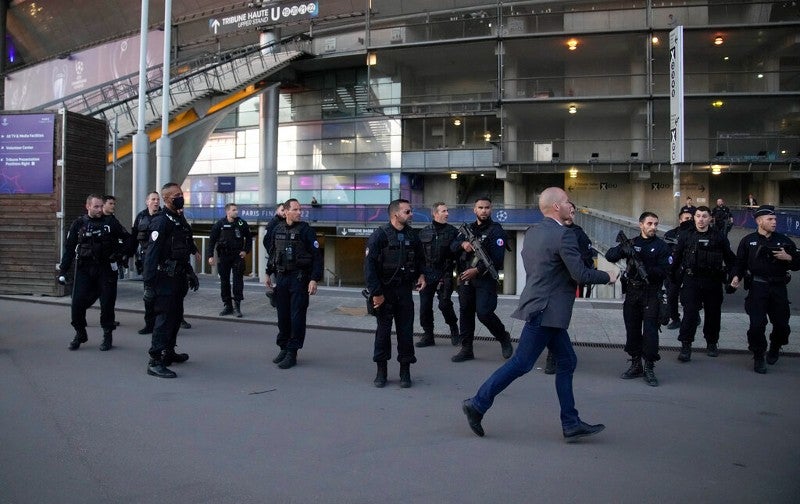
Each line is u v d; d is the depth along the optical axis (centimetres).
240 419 539
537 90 2748
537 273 482
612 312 1152
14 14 4475
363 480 408
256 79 2855
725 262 804
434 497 382
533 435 505
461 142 3164
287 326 769
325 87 3425
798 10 2439
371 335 973
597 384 686
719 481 413
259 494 384
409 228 675
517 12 2738
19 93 4172
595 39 2566
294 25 3219
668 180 2975
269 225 833
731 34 2456
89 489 389
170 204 712
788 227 1781
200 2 3519
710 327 834
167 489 390
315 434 502
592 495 388
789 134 2556
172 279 700
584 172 2838
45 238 1317
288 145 3528
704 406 600
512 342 920
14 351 813
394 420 543
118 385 648
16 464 430
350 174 3378
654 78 2598
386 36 2842
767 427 534
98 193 1409
